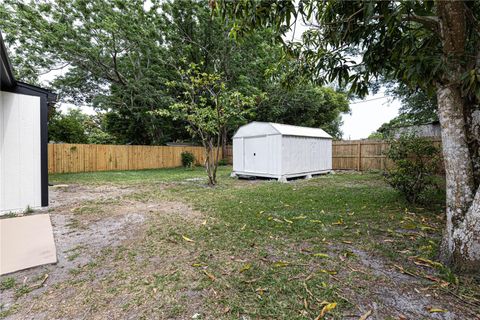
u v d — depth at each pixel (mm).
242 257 2311
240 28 2545
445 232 2109
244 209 4098
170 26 12820
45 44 10594
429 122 8609
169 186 6902
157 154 13352
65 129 12336
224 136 15328
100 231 3076
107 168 11617
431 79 1973
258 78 13430
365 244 2576
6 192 3871
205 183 7492
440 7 1933
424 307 1543
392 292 1710
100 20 11352
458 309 1519
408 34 2336
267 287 1799
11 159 3916
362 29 2639
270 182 7668
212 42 13172
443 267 1983
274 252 2414
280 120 15477
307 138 8812
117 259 2287
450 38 1915
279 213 3801
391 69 2848
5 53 2838
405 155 4363
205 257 2318
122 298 1687
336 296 1670
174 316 1499
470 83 1684
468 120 2057
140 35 11836
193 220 3518
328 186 6559
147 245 2619
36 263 2188
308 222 3320
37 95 4172
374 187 6230
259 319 1470
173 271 2057
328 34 2939
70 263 2209
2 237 2836
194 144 16781
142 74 13312
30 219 3549
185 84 7312
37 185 4184
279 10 2320
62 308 1576
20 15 10188
